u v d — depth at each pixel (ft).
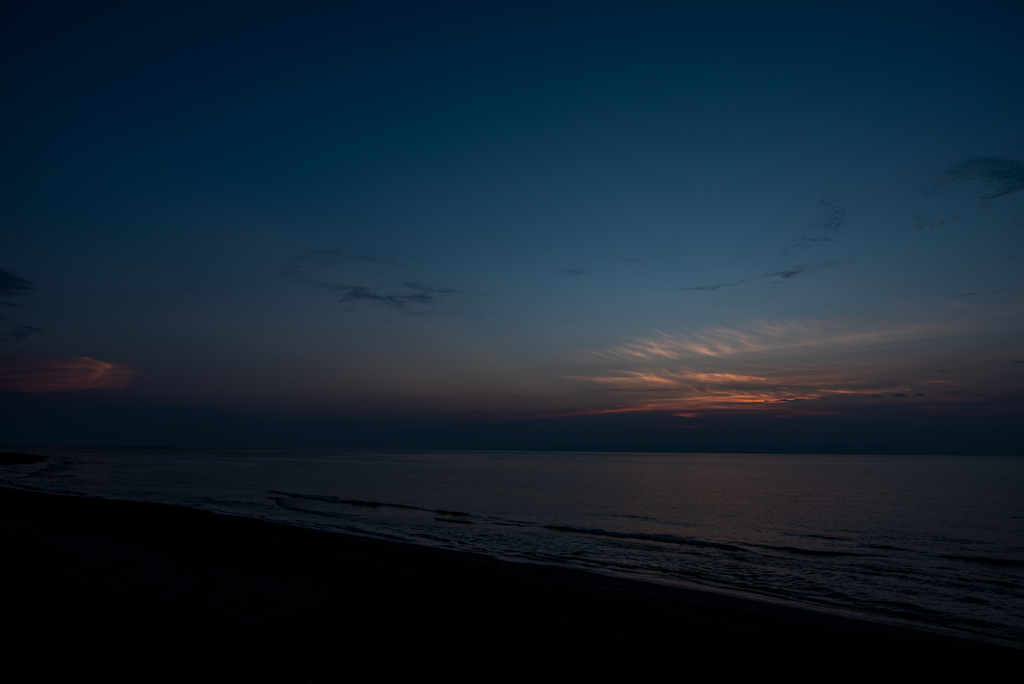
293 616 28.94
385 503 118.83
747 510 117.19
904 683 23.67
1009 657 27.86
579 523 92.58
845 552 68.44
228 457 501.56
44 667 21.35
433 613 30.60
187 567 40.24
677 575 53.01
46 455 438.81
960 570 58.65
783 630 30.96
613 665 23.99
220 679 20.61
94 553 44.50
